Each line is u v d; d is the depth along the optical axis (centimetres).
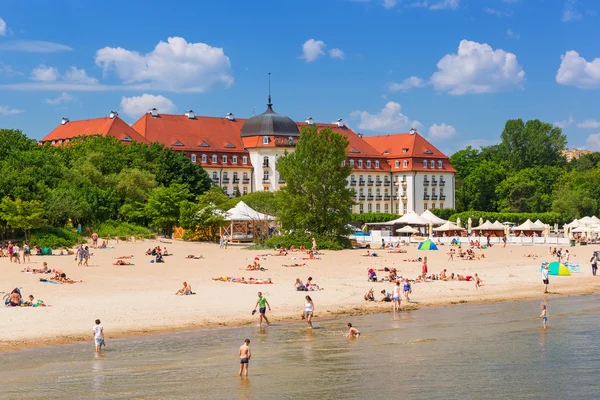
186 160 16975
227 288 6881
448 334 5044
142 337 4812
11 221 10881
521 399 3584
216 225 13975
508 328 5281
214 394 3597
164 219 14062
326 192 12125
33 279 7188
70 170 14400
